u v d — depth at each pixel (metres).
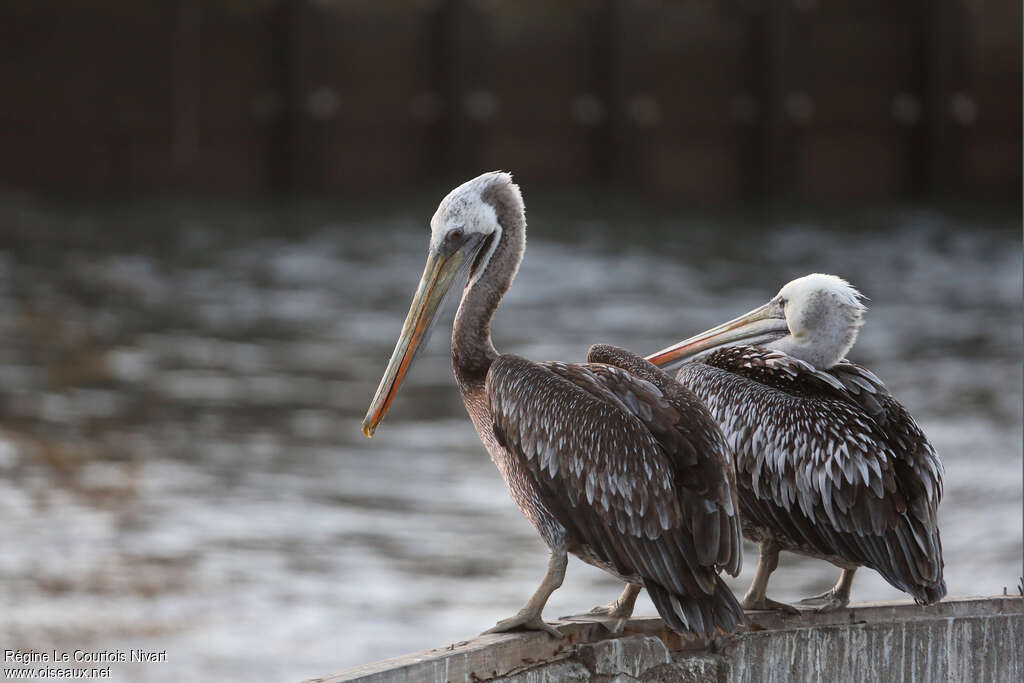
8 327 21.45
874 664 5.31
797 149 37.88
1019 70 38.34
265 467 14.91
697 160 37.75
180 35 34.94
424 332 5.30
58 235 29.86
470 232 5.30
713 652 5.14
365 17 35.94
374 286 26.38
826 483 5.35
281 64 35.69
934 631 5.36
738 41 37.56
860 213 36.84
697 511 4.68
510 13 36.56
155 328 22.17
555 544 4.96
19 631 9.95
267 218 33.47
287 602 10.98
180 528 12.71
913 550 5.25
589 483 4.77
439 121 36.81
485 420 5.29
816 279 5.96
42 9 34.25
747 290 26.86
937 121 38.16
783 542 5.62
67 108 34.59
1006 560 12.00
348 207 35.09
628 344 21.72
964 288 27.81
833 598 5.51
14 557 11.62
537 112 36.97
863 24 38.03
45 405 17.00
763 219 35.88
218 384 18.70
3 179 34.50
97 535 12.34
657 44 37.19
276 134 35.88
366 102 36.19
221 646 9.96
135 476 14.26
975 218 36.62
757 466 5.55
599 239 31.92
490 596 11.43
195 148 35.31
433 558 12.26
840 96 38.12
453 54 36.38
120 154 35.00
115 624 10.27
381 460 15.41
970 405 18.00
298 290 25.69
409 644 10.31
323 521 13.12
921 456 5.37
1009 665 5.45
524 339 21.88
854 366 5.83
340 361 20.56
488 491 14.36
